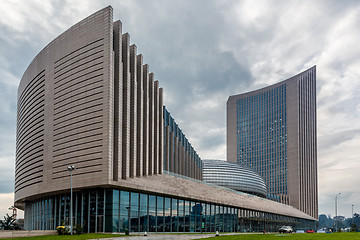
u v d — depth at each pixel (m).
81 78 54.91
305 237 36.91
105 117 50.12
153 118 63.06
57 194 61.97
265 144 182.88
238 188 130.00
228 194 85.38
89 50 54.56
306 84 183.00
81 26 56.62
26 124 73.62
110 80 51.03
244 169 138.50
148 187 52.81
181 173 83.12
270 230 100.75
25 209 84.12
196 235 49.69
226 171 132.12
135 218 52.72
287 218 117.94
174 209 61.62
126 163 51.94
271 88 186.50
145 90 61.12
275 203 118.19
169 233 55.12
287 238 35.66
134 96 56.41
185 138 89.06
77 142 53.19
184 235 49.19
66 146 55.16
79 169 51.66
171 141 76.25
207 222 70.31
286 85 178.88
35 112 67.38
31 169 67.25
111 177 48.34
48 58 64.12
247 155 190.00
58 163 56.25
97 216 50.41
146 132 59.59
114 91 52.44
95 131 50.94
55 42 62.31
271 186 175.00
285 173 169.25
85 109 53.16
